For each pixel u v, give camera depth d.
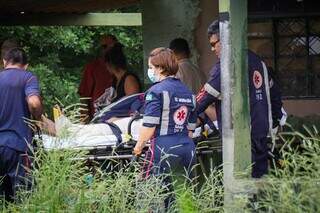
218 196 10.12
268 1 18.33
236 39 11.62
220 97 11.87
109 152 12.23
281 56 18.39
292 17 18.27
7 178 12.36
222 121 11.78
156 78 11.81
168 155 11.00
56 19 25.41
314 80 18.22
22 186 10.62
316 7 18.06
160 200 9.81
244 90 11.74
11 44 12.65
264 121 12.21
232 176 11.34
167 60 11.73
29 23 25.42
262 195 10.63
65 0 20.72
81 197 9.48
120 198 9.60
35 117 12.32
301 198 8.75
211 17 19.91
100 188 9.59
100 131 12.55
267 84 12.38
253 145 12.12
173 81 11.73
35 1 20.61
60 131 10.59
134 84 16.42
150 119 11.47
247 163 11.73
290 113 18.22
